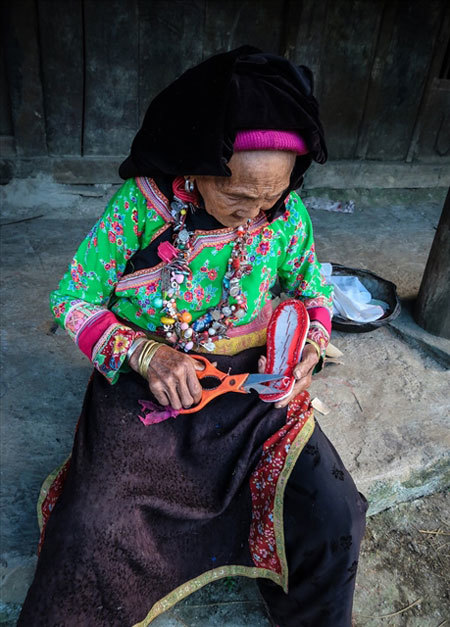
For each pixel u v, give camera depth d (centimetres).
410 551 177
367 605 160
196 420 123
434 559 175
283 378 124
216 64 93
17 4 308
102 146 366
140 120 366
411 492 192
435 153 434
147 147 104
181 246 117
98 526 107
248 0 346
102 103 353
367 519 187
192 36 349
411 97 406
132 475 113
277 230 126
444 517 191
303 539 120
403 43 383
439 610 161
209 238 117
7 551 148
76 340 122
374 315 253
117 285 123
